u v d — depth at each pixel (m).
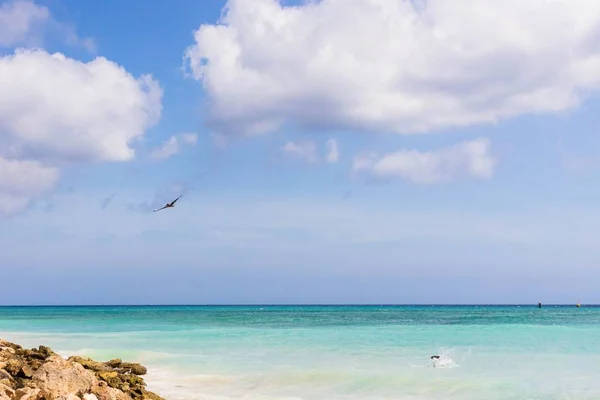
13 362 23.61
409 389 25.33
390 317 102.00
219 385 26.17
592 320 82.62
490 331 54.19
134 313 143.88
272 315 119.38
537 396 23.84
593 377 27.81
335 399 23.55
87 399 19.08
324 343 43.66
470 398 23.62
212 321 85.00
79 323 79.56
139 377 26.56
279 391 25.02
